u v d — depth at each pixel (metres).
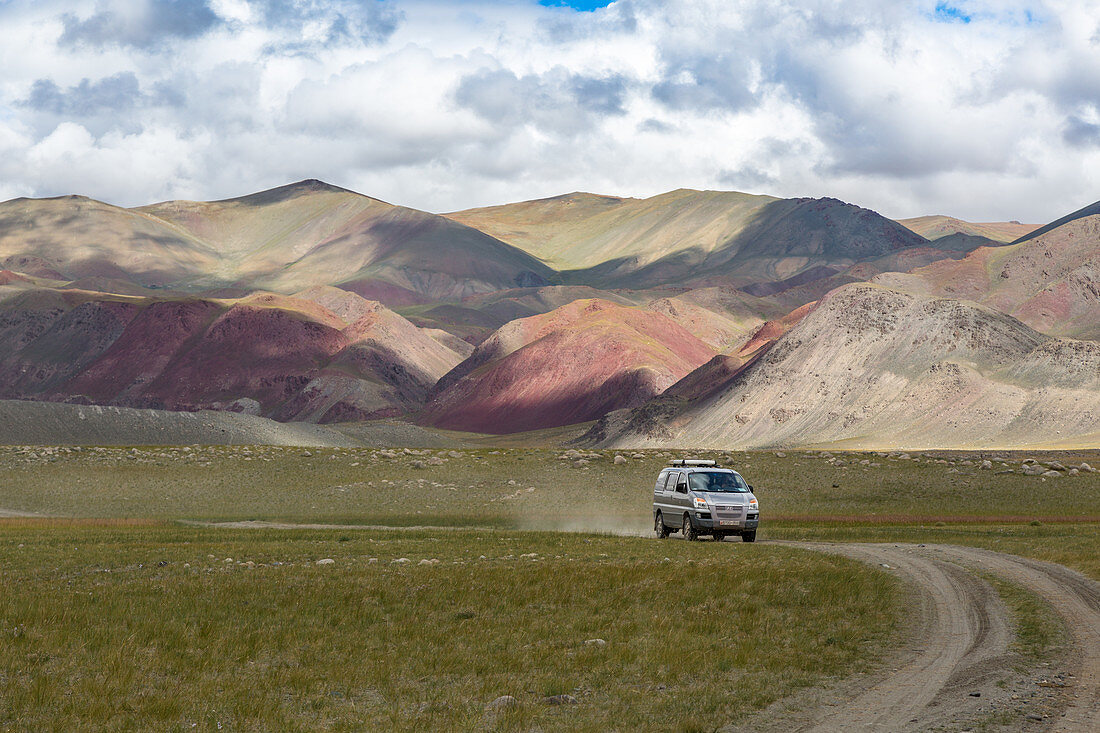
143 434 125.06
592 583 22.86
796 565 26.52
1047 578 24.59
